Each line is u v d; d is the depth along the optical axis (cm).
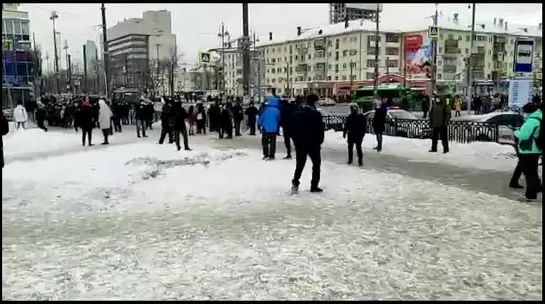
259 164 1349
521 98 2564
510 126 1800
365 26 9694
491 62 9831
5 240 680
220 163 1367
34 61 4769
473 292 496
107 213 837
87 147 1881
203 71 10538
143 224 763
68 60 7069
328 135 2252
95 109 2445
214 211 843
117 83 7788
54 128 3138
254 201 916
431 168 1284
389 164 1364
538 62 5303
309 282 523
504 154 1481
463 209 841
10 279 536
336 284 517
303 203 896
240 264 577
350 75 9225
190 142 2059
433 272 550
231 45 6494
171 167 1297
